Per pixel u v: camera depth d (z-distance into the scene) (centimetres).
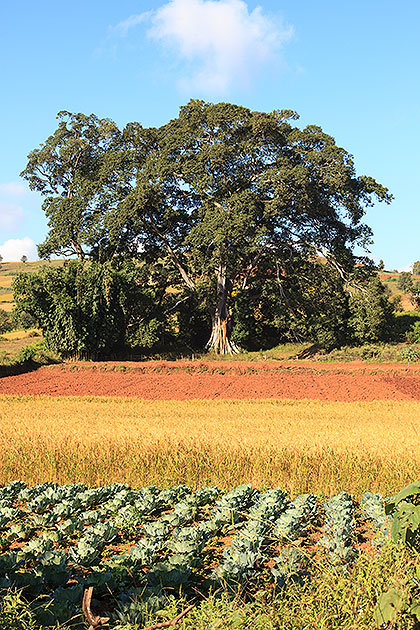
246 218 3825
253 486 1077
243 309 4531
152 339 4209
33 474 1167
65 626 498
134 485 1128
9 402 2475
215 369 3459
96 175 4572
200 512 973
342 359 4044
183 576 598
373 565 487
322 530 816
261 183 4059
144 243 4812
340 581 472
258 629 438
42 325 3903
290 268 4488
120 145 4812
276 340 4850
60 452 1262
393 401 2550
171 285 4703
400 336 4675
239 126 4144
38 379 3244
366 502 929
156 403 2500
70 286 3909
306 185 3934
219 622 440
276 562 662
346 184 4191
